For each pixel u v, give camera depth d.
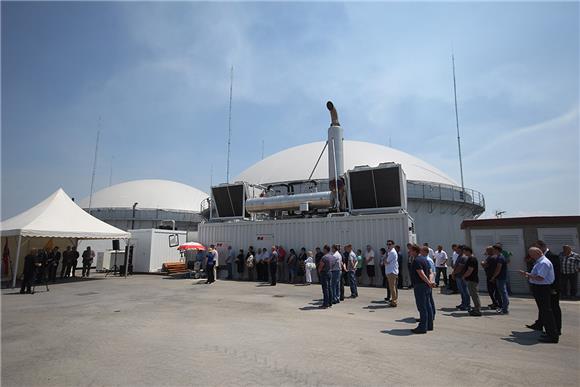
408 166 31.31
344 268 12.79
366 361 5.36
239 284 16.73
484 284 14.20
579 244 13.01
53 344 6.35
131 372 4.92
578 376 4.78
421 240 27.59
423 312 7.20
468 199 31.92
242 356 5.59
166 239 24.98
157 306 10.41
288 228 18.56
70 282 17.97
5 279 18.64
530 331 7.36
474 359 5.47
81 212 19.27
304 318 8.62
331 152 21.05
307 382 4.53
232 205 22.30
